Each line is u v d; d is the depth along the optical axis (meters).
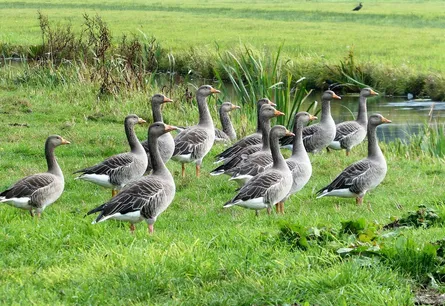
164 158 16.78
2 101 23.89
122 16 74.75
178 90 26.19
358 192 14.91
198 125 17.91
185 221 13.33
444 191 15.72
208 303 8.70
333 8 91.81
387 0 114.31
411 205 14.55
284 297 8.67
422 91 34.94
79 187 15.95
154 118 18.28
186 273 9.43
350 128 20.59
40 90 26.14
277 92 23.97
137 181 12.17
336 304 8.45
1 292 9.02
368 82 36.59
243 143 17.42
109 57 30.55
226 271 9.55
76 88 25.77
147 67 31.70
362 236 10.50
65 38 35.00
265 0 114.00
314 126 19.84
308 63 38.06
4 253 10.82
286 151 20.53
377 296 8.49
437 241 10.30
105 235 11.49
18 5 90.69
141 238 11.32
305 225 12.45
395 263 9.59
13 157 18.02
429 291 9.02
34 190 13.03
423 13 80.25
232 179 14.77
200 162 17.30
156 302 8.81
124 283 9.13
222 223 12.92
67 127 21.19
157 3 100.38
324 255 9.91
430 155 21.77
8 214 13.04
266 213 14.02
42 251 10.82
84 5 92.50
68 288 9.15
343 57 39.75
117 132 20.72
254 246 10.59
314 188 16.08
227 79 38.03
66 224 11.98
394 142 24.06
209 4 100.56
